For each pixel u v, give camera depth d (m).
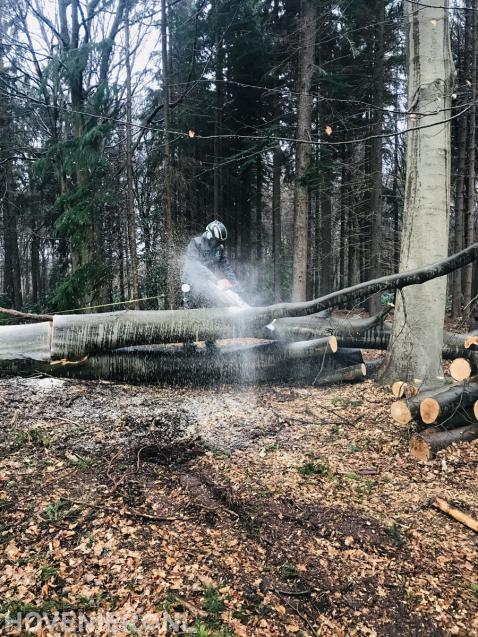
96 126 9.98
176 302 10.09
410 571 2.44
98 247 11.12
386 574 2.41
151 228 11.96
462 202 12.76
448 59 4.95
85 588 2.21
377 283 3.76
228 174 17.16
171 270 10.12
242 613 2.12
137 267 10.88
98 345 4.66
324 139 12.06
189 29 13.42
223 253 5.71
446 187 5.06
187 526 2.76
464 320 10.99
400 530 2.80
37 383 5.00
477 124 13.14
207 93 15.49
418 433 3.88
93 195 10.52
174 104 10.04
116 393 5.04
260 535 2.71
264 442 4.04
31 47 12.12
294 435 4.20
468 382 4.31
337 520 2.88
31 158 13.41
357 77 13.77
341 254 19.53
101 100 10.41
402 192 16.34
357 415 4.63
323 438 4.14
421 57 4.91
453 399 3.98
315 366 5.63
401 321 5.27
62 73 10.76
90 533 2.61
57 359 4.66
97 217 10.84
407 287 5.18
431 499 3.15
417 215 5.09
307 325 5.59
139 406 4.74
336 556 2.55
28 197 17.61
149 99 12.16
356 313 15.30
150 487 3.18
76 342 4.61
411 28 4.97
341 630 2.06
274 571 2.41
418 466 3.62
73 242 10.54
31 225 18.38
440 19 4.68
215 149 15.80
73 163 10.09
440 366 5.25
